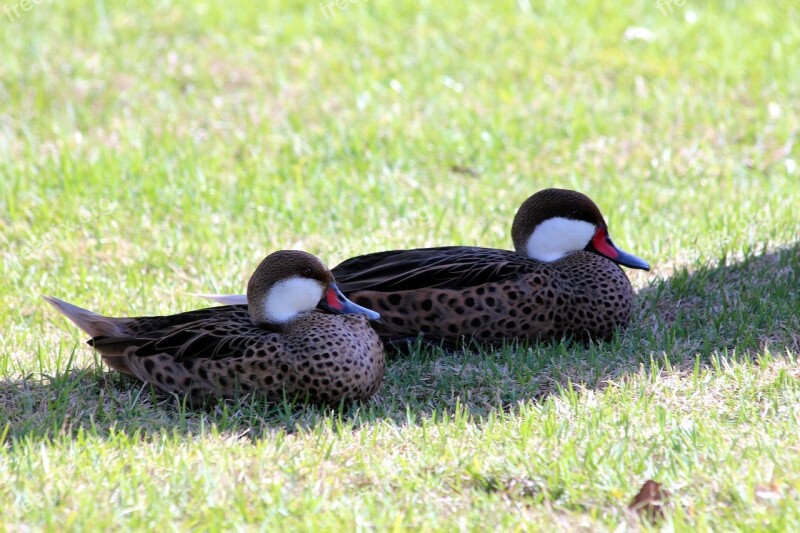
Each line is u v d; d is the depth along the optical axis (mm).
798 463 7195
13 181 14266
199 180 14328
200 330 8680
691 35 20266
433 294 9578
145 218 13336
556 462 7309
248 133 16203
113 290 11375
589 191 14211
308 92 17828
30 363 9547
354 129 16266
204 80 18094
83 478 7316
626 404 8359
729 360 9266
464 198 14125
